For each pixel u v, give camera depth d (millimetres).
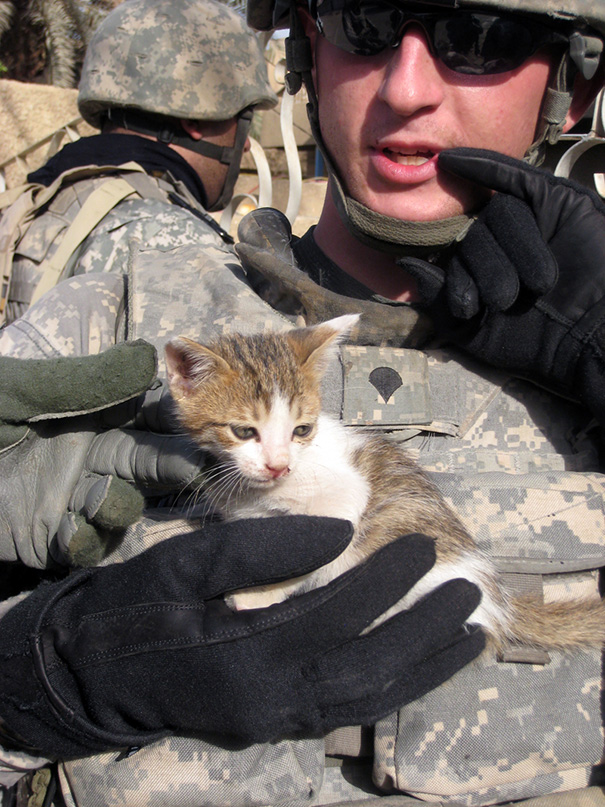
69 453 404
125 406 439
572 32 436
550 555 404
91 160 840
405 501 441
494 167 430
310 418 476
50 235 766
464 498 415
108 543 404
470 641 366
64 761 374
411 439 452
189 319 474
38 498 397
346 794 386
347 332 463
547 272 402
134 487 404
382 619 417
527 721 380
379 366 449
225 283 488
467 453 441
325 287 516
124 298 490
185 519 413
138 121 894
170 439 414
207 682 340
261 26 571
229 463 460
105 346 460
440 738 370
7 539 400
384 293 503
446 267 463
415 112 440
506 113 454
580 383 421
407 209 456
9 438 393
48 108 1803
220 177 986
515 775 374
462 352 467
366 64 448
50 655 354
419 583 410
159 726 353
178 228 765
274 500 460
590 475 424
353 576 361
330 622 349
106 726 349
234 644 345
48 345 441
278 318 490
